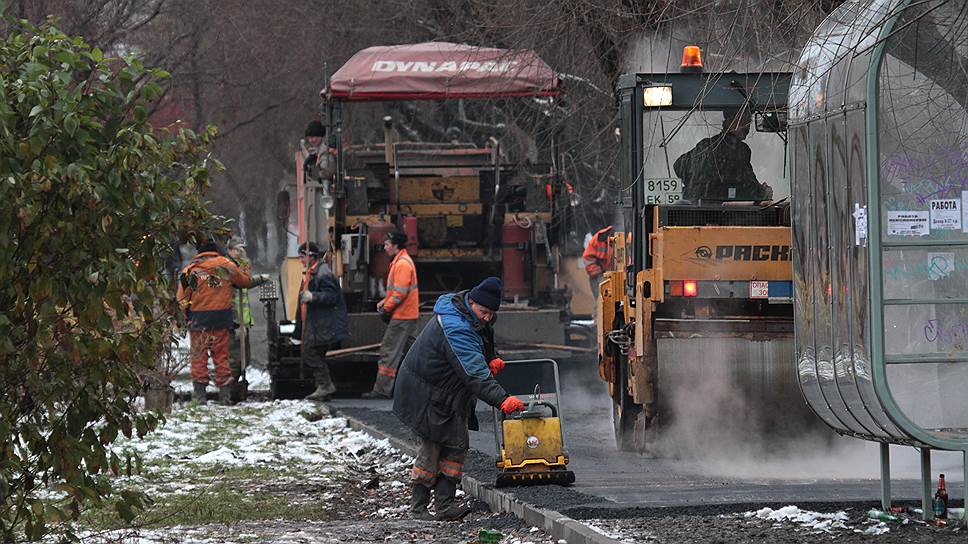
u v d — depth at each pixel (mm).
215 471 43062
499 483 35562
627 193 44219
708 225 42625
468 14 84125
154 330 26016
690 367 41438
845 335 28297
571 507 30453
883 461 28828
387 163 70312
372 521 33750
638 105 44062
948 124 29234
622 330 44719
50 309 24469
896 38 29469
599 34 61469
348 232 69938
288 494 38281
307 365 68875
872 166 26797
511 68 66375
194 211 26156
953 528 26984
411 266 64875
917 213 28625
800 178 30938
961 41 29297
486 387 32938
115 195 24703
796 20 42594
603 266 72125
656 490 34031
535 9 63219
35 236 24344
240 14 105688
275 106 118000
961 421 30953
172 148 26141
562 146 71312
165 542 29781
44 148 24516
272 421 58531
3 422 24531
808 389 30812
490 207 70750
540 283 71562
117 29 84938
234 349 69750
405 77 66812
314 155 75125
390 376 65188
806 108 30344
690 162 44062
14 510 28984
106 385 26156
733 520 28438
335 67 110438
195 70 106812
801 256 30938
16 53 25469
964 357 27094
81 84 25219
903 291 29547
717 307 41875
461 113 96500
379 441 50031
